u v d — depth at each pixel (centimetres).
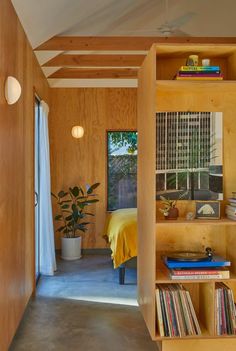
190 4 412
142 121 319
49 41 438
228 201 300
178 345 279
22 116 351
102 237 617
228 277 275
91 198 650
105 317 365
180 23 452
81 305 397
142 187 318
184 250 309
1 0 262
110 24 439
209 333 277
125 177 662
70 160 650
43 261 516
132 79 631
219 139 302
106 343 310
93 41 448
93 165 652
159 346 289
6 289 282
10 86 271
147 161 294
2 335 270
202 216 286
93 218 651
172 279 272
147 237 294
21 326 344
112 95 652
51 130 646
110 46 451
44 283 477
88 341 314
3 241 272
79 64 516
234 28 460
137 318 362
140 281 333
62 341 314
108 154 661
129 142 662
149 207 284
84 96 649
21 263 347
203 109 301
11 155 299
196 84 272
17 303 327
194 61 279
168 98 299
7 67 283
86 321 355
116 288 456
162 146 299
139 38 454
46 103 548
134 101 654
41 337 322
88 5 366
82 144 651
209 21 446
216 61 306
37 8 327
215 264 277
